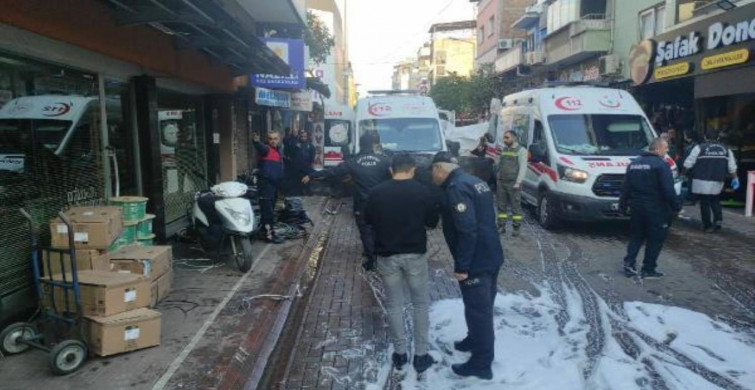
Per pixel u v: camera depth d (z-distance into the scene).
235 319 5.66
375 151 7.72
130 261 5.82
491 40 37.84
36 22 5.04
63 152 6.27
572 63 23.81
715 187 10.22
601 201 9.70
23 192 5.53
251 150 16.06
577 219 9.92
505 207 10.25
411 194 4.55
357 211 7.57
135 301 4.95
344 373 4.69
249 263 7.40
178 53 8.72
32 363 4.56
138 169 8.23
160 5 5.68
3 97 5.31
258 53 8.72
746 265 8.02
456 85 36.56
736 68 12.90
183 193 10.74
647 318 5.80
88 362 4.59
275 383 4.54
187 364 4.59
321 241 9.80
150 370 4.47
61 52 5.97
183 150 10.86
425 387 4.39
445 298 6.53
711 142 10.27
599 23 20.19
